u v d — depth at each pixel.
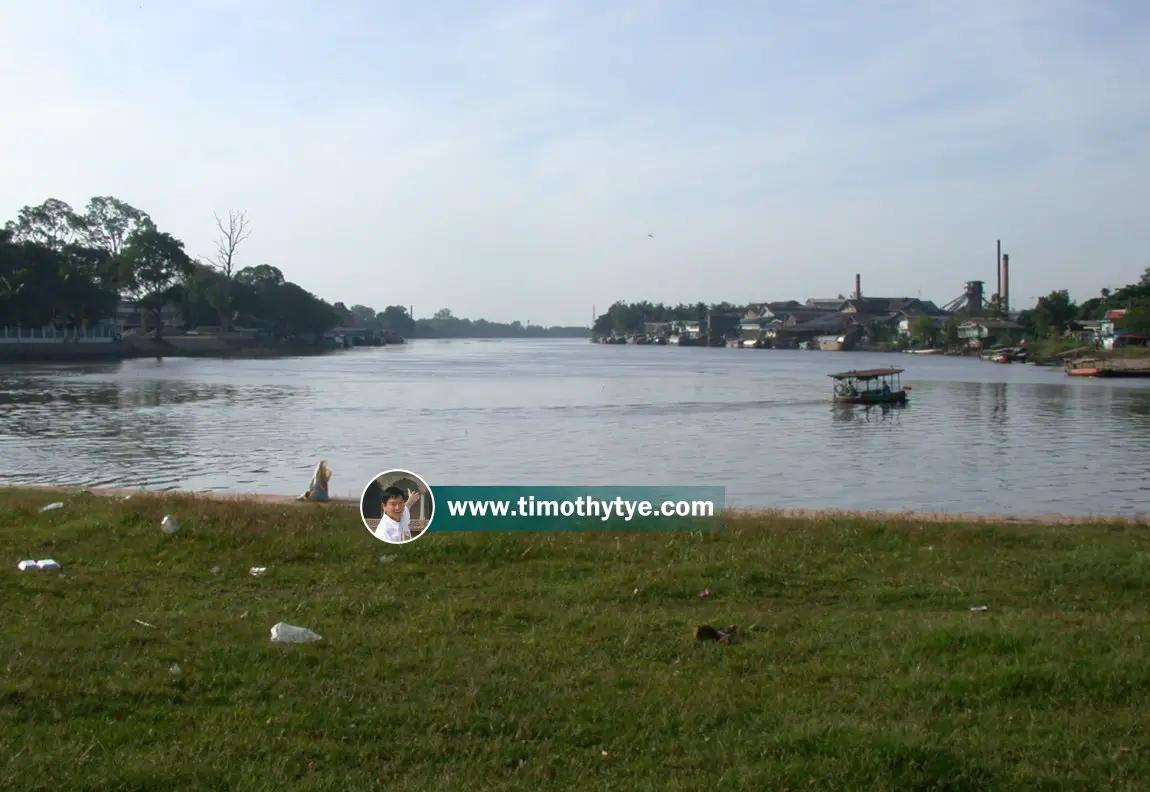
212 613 8.91
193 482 26.45
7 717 6.36
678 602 9.64
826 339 165.75
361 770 5.75
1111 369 82.56
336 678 7.17
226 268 127.81
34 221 107.62
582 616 8.87
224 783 5.55
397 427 41.34
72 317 97.38
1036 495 25.42
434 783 5.60
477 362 113.50
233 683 7.04
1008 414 49.19
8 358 94.81
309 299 154.88
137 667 7.30
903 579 10.48
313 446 34.78
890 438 38.59
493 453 33.47
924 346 149.12
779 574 10.54
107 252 111.00
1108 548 11.97
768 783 5.54
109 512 13.52
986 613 9.28
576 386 69.25
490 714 6.50
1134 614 9.12
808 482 27.31
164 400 53.75
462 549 11.51
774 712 6.58
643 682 7.15
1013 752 5.96
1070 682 6.95
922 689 6.94
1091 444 36.88
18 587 9.62
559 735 6.24
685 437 38.66
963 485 26.98
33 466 29.39
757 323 191.12
